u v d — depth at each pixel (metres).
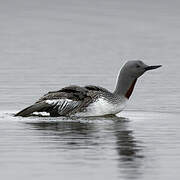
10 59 30.30
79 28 45.62
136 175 10.71
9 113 16.78
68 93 16.19
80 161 11.55
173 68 27.12
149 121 15.77
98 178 10.54
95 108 16.17
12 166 11.25
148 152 12.27
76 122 15.52
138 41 38.00
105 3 63.59
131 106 18.22
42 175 10.70
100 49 34.66
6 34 41.78
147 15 53.59
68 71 26.34
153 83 22.83
